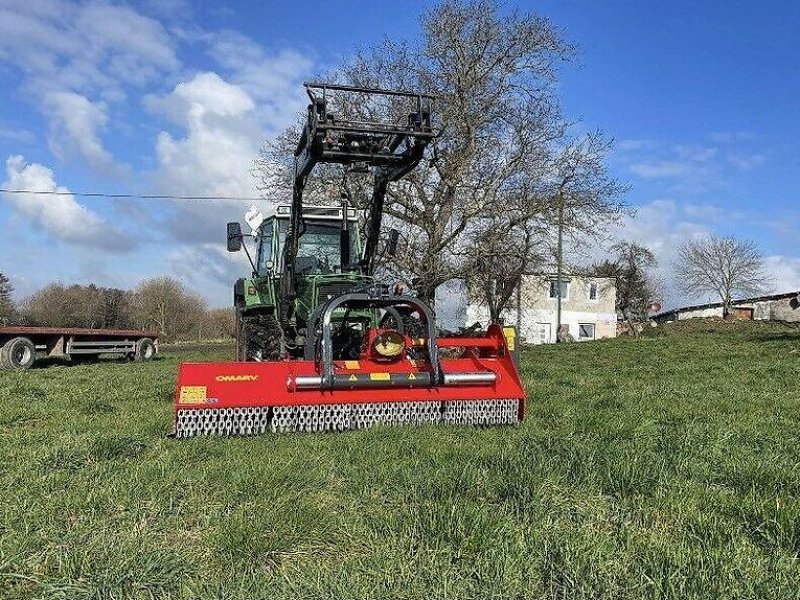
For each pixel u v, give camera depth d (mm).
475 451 4770
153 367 16422
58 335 18156
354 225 10125
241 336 10219
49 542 3111
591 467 4219
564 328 41188
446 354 7277
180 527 3367
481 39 19797
